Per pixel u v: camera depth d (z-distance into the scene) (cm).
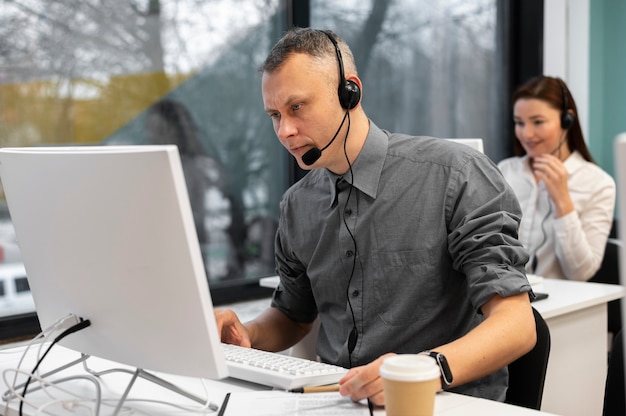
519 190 292
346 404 119
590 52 376
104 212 111
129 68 251
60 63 235
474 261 142
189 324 108
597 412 221
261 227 292
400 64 341
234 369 137
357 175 157
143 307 112
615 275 287
